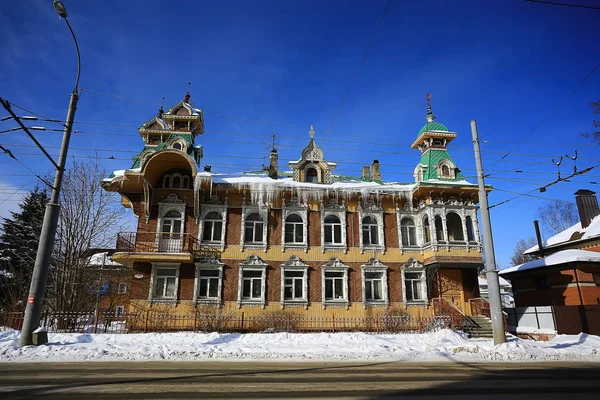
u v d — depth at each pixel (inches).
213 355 583.2
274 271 987.9
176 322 912.9
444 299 1003.3
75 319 852.0
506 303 2050.9
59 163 666.8
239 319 926.4
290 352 617.3
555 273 1131.3
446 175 1105.4
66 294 972.6
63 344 634.8
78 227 1042.1
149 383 360.5
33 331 612.7
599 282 1072.2
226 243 987.9
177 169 1018.7
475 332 898.7
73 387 338.3
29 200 1437.0
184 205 989.8
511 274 1286.9
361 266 1016.9
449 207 1040.2
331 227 1047.0
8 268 1285.7
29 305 615.8
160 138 1212.5
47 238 641.6
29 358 532.7
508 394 329.7
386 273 1019.9
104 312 894.4
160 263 950.4
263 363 524.7
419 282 1034.7
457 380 396.5
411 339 773.9
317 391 331.3
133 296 927.0
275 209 1033.5
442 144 1160.8
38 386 342.3
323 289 987.9
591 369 502.9
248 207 1020.5
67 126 684.7
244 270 981.2
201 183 965.2
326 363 531.8
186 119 1099.9
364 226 1058.7
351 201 1068.5
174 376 401.4
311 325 949.8
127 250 940.6
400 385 363.6
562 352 663.8
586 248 1274.6
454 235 1075.9
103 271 1246.3
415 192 1052.5
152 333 793.6
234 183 995.9
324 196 1051.3
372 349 650.8
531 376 433.1
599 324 869.8
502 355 622.5
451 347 667.4
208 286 959.0
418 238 1063.0
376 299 1008.9
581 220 1357.0
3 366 466.9
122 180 956.0
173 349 606.2
